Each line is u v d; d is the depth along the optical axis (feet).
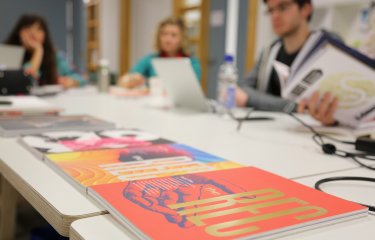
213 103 5.75
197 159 2.38
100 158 2.33
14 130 3.09
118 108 5.38
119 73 20.85
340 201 1.65
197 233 1.27
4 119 3.73
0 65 7.02
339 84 3.44
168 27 9.52
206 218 1.40
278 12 6.49
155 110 5.25
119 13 20.56
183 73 4.83
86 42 22.48
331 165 2.51
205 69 14.56
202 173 2.05
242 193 1.72
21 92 5.99
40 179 1.98
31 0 17.94
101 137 3.01
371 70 3.16
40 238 3.19
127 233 1.37
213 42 14.11
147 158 2.36
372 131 3.53
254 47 11.67
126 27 20.39
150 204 1.53
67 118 3.89
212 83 14.32
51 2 18.53
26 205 4.90
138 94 7.13
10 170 2.18
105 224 1.45
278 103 5.34
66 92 7.72
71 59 22.25
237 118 4.56
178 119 4.50
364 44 4.95
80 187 1.82
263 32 10.62
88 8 22.21
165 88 5.60
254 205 1.56
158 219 1.38
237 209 1.51
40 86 8.73
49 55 9.37
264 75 6.81
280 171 2.32
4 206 3.80
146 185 1.79
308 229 1.43
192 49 15.21
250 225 1.35
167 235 1.25
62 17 18.98
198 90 4.90
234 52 12.98
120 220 1.44
